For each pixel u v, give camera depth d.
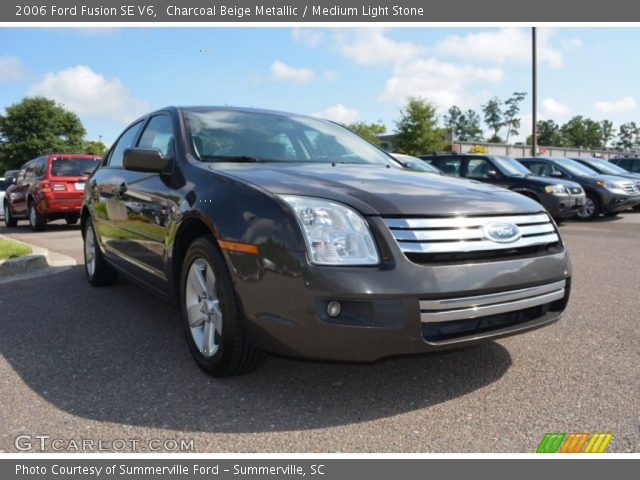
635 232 9.87
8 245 7.03
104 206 4.69
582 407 2.66
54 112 68.38
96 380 3.01
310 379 2.99
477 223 2.64
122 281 5.57
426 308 2.44
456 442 2.36
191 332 3.10
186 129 3.74
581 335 3.71
